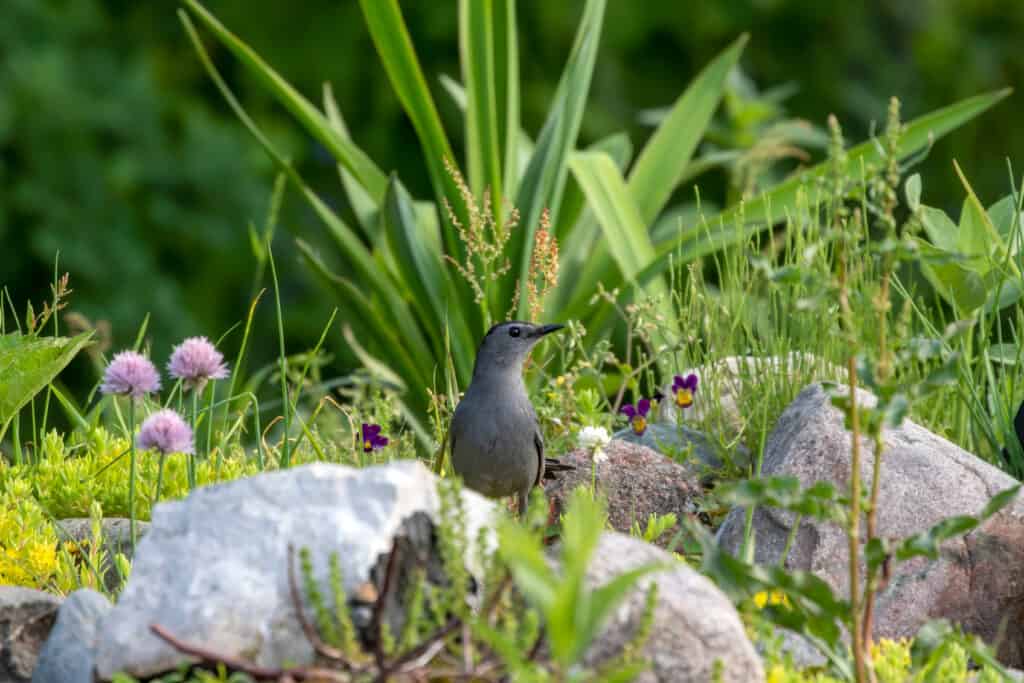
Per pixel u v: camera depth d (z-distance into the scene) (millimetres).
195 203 21891
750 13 23734
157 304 20797
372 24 12461
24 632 6559
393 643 5367
